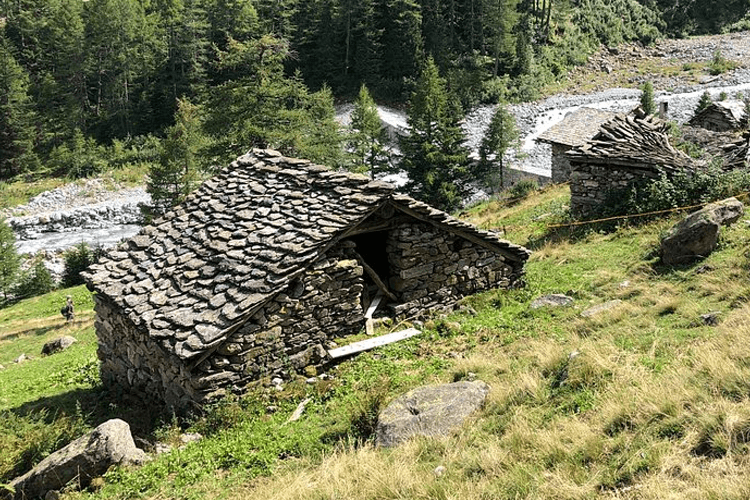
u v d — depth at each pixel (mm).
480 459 7215
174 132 47156
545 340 11430
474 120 68625
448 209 44406
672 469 6047
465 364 10883
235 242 12930
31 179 67875
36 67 85938
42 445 10578
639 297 12695
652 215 19672
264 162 15828
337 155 45938
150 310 12094
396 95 77688
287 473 8469
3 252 43531
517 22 84500
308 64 82562
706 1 109375
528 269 17828
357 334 13023
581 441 6984
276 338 11664
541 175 46844
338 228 12031
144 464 9648
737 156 21984
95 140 74438
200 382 10852
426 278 14195
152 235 15305
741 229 14852
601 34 95750
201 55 81562
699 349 8672
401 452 7926
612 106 68500
